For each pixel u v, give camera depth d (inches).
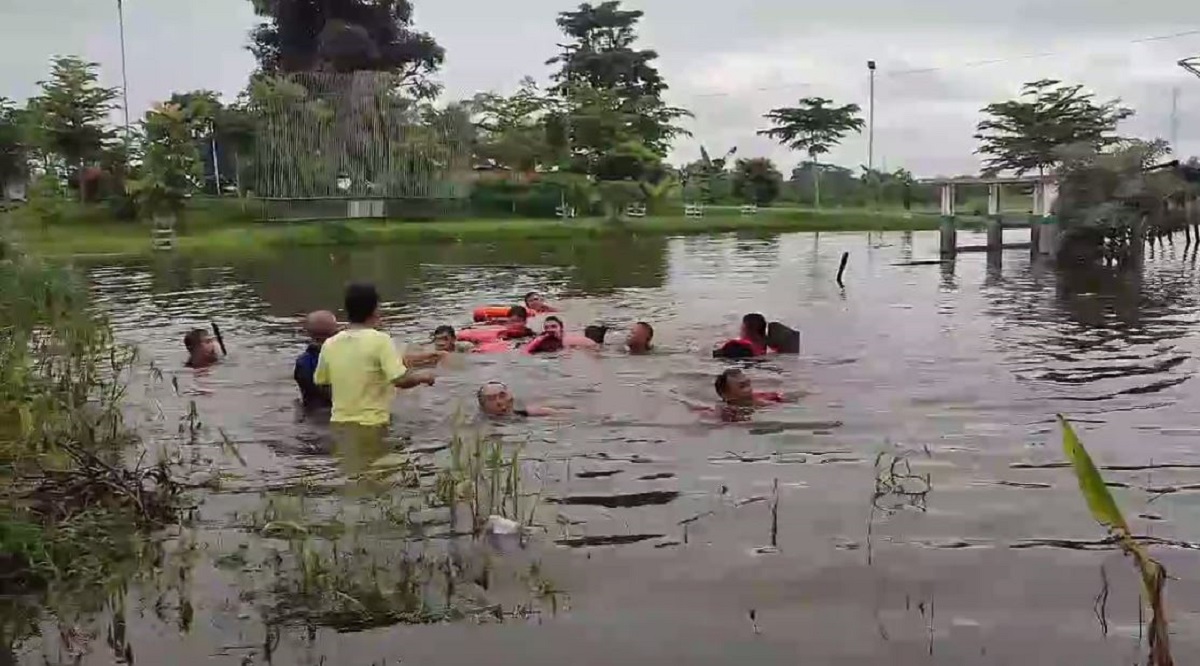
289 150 1723.7
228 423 302.7
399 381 302.5
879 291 724.0
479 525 206.7
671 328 529.0
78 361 345.1
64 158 1558.8
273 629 162.1
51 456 248.1
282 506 219.8
